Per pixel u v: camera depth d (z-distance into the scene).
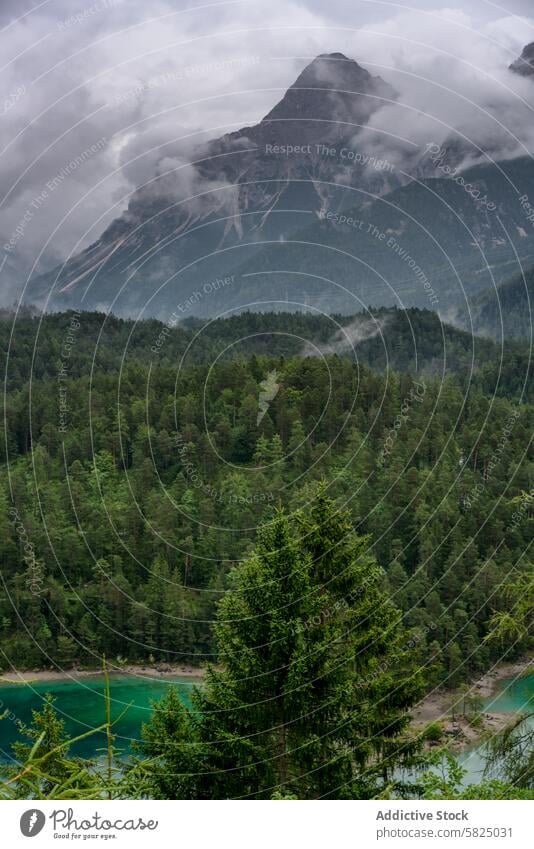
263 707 15.02
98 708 59.09
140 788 8.21
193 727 15.34
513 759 12.09
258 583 15.45
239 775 14.60
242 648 15.31
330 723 15.20
